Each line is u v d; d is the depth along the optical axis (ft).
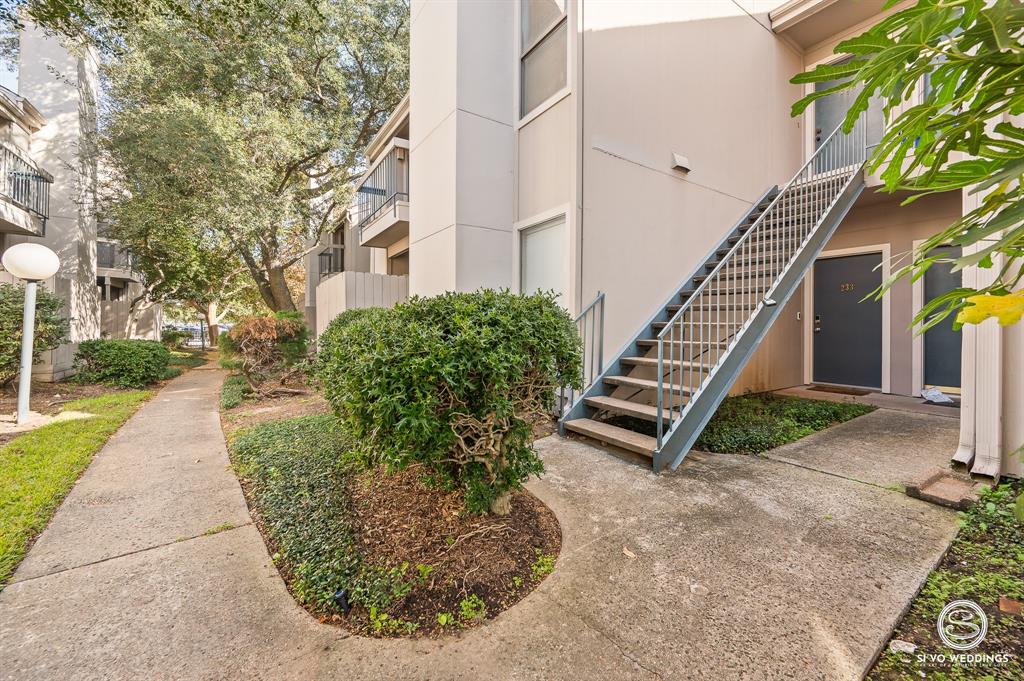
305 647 5.63
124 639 5.77
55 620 6.12
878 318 20.93
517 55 18.74
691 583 6.71
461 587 6.59
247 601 6.56
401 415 6.62
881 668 5.10
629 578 6.88
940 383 19.04
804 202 17.80
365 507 9.19
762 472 11.12
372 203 35.35
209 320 71.97
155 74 32.40
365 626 5.98
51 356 25.48
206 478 11.62
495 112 18.52
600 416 15.26
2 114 29.07
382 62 42.24
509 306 8.22
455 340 6.94
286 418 17.93
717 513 8.93
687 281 17.98
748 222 20.07
